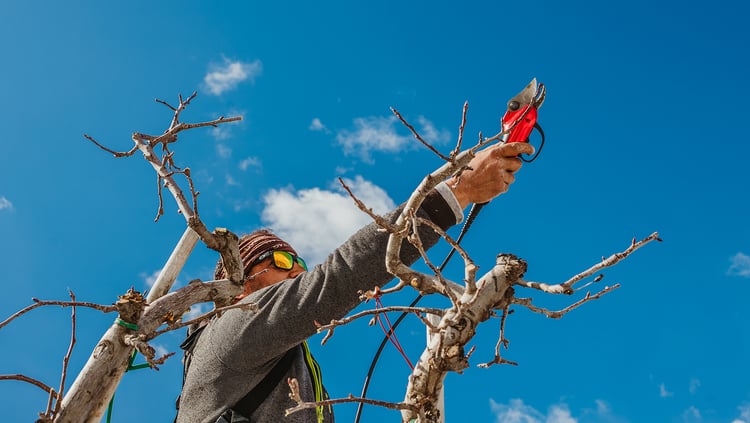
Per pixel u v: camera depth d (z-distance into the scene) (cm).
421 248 281
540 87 335
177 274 388
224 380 369
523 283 292
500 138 342
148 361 299
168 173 354
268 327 352
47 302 301
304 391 377
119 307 315
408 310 303
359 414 429
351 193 287
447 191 338
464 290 306
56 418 302
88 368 311
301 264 448
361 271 342
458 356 284
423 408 283
